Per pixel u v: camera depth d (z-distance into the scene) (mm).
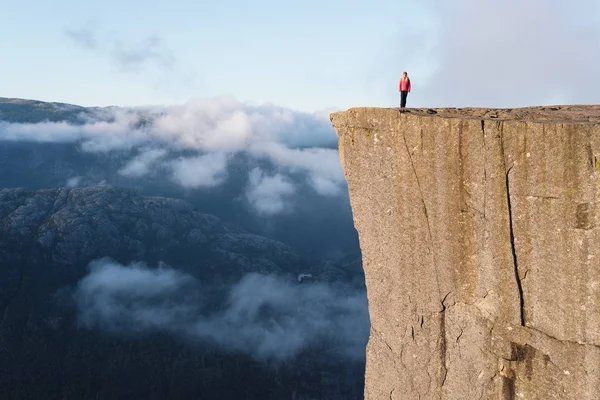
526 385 12391
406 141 13828
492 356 12820
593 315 11406
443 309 13617
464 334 13289
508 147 12195
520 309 12359
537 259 12047
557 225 11703
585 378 11562
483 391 13000
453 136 12969
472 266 13031
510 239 12359
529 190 11992
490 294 12781
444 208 13320
